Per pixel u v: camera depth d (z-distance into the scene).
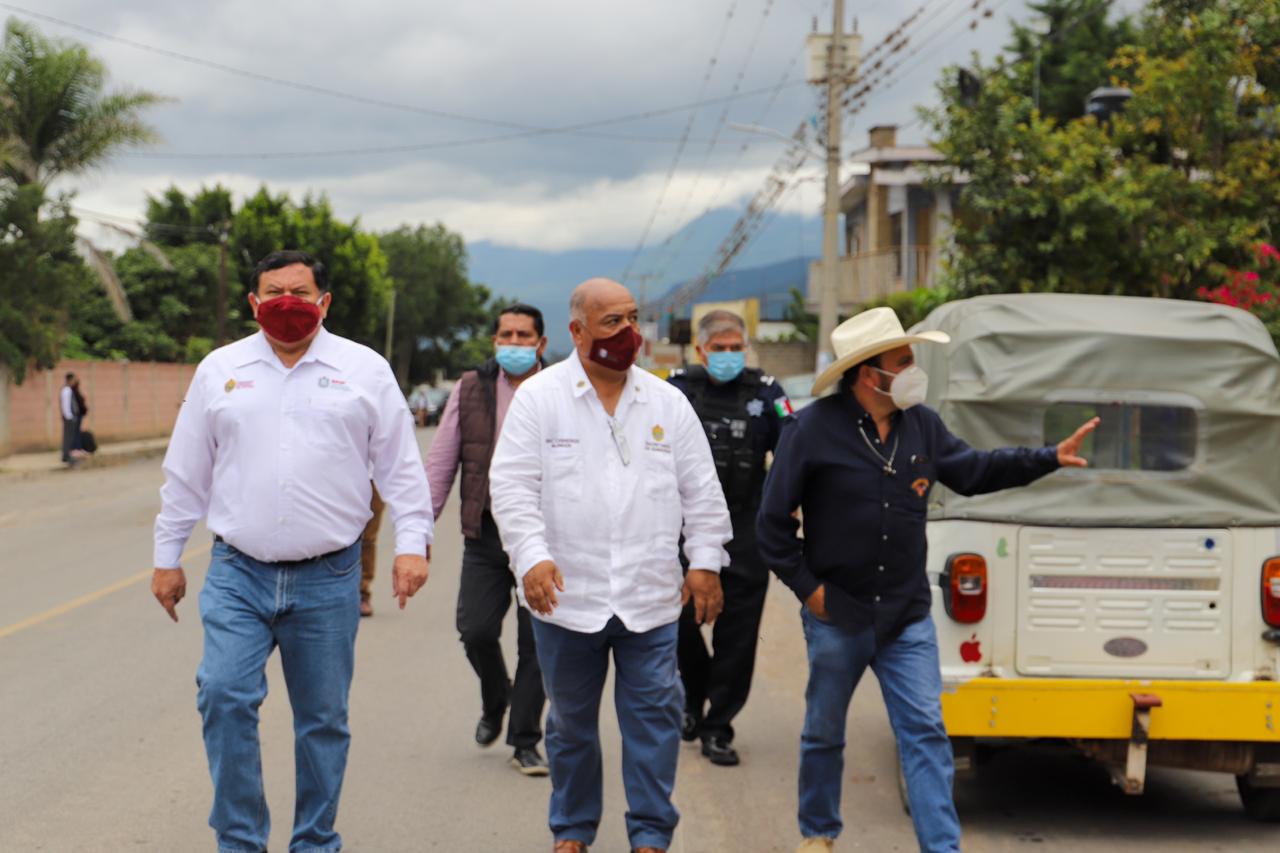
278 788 5.81
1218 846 5.23
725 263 39.19
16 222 26.33
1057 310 5.72
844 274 34.19
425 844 5.11
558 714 4.58
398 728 6.82
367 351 4.56
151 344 41.22
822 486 4.59
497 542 5.96
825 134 22.11
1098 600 5.38
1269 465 5.43
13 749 6.34
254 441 4.32
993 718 5.26
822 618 4.60
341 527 4.41
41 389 30.05
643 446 4.46
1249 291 11.47
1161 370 5.45
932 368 5.92
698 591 4.52
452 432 6.03
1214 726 5.23
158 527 4.45
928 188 14.77
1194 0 13.46
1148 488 5.39
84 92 27.45
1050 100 29.62
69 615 9.99
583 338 4.41
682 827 5.41
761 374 6.32
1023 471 4.60
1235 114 13.03
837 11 21.69
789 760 6.41
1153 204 12.95
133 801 5.57
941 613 5.36
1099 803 5.85
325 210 53.25
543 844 5.12
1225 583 5.38
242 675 4.23
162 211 49.69
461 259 85.75
